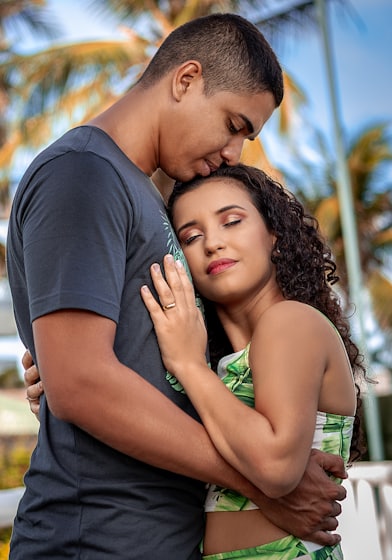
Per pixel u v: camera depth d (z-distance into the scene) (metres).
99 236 1.89
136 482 1.96
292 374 1.99
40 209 1.91
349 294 13.17
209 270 2.21
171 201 2.34
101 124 2.18
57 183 1.91
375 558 3.18
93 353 1.83
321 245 2.43
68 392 1.82
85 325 1.84
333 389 2.11
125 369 1.87
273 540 2.05
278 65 2.33
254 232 2.24
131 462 1.96
